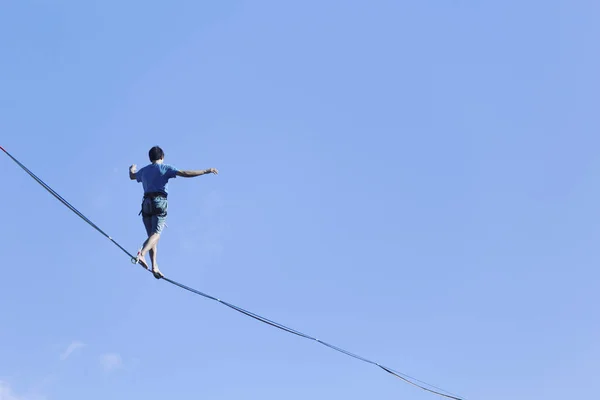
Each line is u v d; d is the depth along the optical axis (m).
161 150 29.61
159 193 28.75
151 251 28.56
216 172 29.14
